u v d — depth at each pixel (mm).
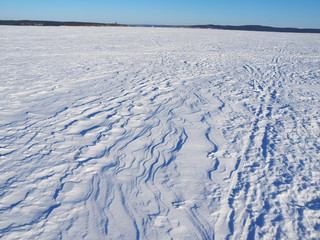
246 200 2162
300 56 12406
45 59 10094
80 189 2285
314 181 2406
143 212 2021
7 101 4734
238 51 14375
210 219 1954
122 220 1936
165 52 13453
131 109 4473
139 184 2383
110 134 3455
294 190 2279
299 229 1854
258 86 6277
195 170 2621
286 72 8195
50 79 6668
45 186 2307
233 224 1907
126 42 18812
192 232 1834
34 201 2105
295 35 35594
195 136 3422
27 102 4727
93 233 1809
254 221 1935
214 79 7090
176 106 4672
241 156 2893
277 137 3365
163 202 2143
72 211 2014
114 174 2535
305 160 2781
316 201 2141
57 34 25047
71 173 2523
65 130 3539
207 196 2215
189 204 2117
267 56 12312
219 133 3514
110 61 10039
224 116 4172
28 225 1851
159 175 2531
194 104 4801
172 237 1786
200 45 17750
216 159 2836
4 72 7379
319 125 3754
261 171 2588
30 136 3311
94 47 14992
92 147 3078
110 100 4969
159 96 5289
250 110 4465
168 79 6988
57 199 2145
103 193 2242
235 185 2367
